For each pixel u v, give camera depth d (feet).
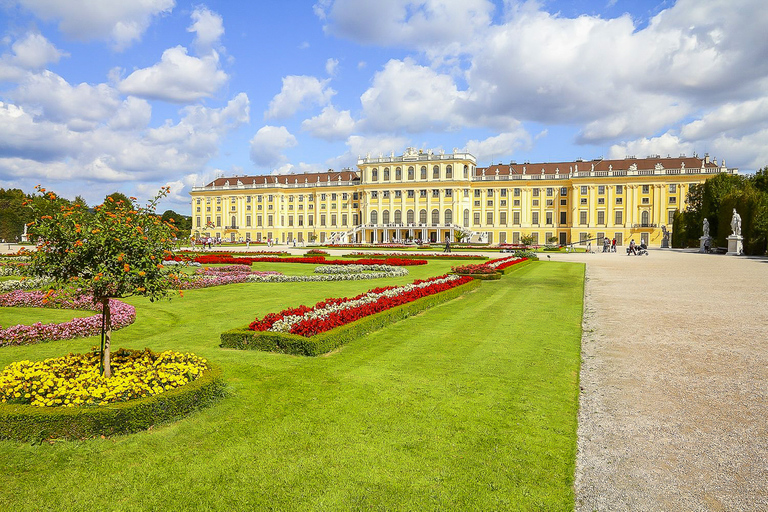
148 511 16.72
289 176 427.33
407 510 16.66
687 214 245.04
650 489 17.84
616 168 327.06
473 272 90.27
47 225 25.90
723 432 22.21
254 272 101.60
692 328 43.14
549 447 21.13
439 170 353.92
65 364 28.35
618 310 54.24
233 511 16.69
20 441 21.29
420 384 29.07
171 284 29.43
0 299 57.72
